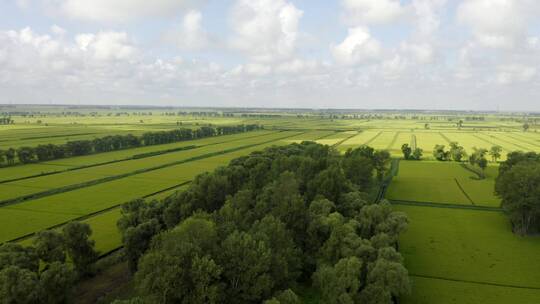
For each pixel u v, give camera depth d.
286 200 79.19
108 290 65.75
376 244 67.56
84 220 99.69
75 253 68.00
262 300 55.97
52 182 142.00
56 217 101.44
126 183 142.50
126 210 88.12
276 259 59.25
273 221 67.25
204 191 90.50
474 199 127.19
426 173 172.62
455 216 108.31
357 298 57.06
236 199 84.31
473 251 82.81
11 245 59.47
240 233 62.91
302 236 77.75
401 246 85.56
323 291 58.59
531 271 73.19
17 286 50.34
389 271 57.06
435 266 75.50
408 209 115.50
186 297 52.25
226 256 57.53
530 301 62.44
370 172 126.94
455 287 67.19
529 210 91.06
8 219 99.44
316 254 71.69
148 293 52.25
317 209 81.88
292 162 111.12
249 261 56.16
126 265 75.50
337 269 58.28
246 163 119.25
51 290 54.03
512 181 93.88
